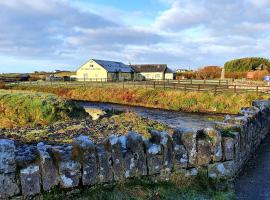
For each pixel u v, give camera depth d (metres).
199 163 6.77
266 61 85.25
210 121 26.73
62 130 19.00
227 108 33.78
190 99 36.97
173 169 6.47
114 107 37.94
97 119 24.36
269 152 10.79
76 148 5.46
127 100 43.91
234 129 8.24
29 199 4.92
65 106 25.88
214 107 34.62
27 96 26.39
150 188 5.99
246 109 12.94
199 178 6.69
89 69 81.50
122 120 23.31
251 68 83.12
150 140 6.44
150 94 42.12
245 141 8.98
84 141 5.58
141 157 6.07
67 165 5.25
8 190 4.74
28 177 4.91
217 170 6.99
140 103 41.75
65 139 15.23
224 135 7.53
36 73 119.38
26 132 18.05
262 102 17.08
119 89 47.28
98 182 5.56
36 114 24.08
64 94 52.97
